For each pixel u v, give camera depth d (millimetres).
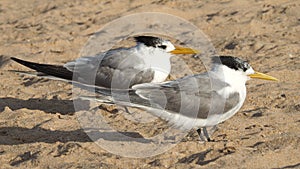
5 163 10938
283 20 18281
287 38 17141
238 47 16703
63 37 18031
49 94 14266
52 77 13328
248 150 11133
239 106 11828
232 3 19875
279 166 10625
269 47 16516
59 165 10734
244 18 18594
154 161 10867
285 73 14844
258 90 13922
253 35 17562
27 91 14477
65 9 20141
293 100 13344
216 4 19922
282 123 12258
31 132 12203
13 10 20344
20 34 18266
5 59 16516
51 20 19312
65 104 13711
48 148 11352
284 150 11086
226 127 12188
